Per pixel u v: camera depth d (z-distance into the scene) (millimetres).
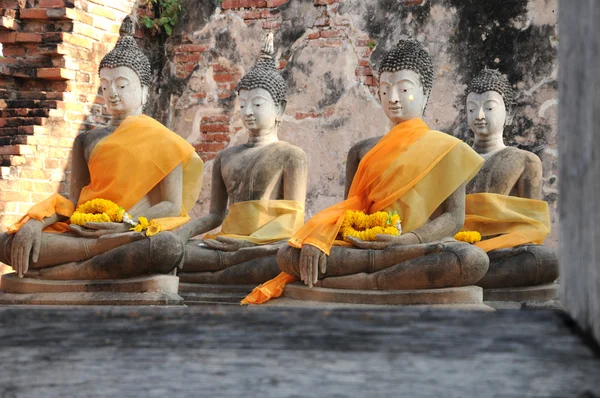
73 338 1289
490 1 12406
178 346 1247
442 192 8039
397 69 8641
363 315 1243
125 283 8594
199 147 14070
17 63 12938
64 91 12852
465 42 12516
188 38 14219
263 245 9695
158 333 1274
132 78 9891
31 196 12164
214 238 10266
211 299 9734
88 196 9258
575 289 1198
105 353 1240
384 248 7730
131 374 1205
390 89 8656
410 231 7949
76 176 9781
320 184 13281
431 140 8195
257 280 9625
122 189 9156
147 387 1188
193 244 10109
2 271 11648
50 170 12438
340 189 13164
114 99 9836
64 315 1328
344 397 1118
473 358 1140
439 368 1137
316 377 1152
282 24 13609
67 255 8883
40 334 1271
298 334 1236
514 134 12258
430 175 8086
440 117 12617
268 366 1179
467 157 8102
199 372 1200
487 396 1086
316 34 13383
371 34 13062
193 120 14125
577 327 1175
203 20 14117
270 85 10312
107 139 9438
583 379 1099
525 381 1111
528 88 12203
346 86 13172
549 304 9141
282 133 13508
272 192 10094
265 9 13727
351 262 7785
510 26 12305
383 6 13008
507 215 9602
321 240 7914
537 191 9984
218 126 13977
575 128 1190
